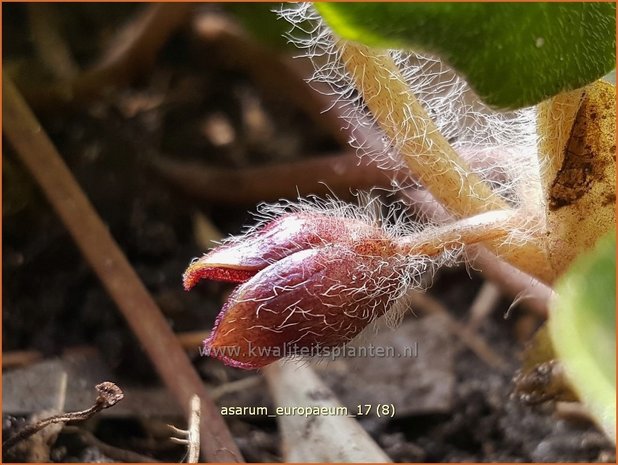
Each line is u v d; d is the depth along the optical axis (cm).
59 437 8
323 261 6
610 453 8
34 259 10
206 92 13
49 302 10
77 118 12
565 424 9
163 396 9
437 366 10
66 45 13
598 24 6
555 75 6
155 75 13
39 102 12
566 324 5
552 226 6
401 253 7
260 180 11
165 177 12
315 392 9
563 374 7
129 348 9
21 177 10
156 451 8
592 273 5
